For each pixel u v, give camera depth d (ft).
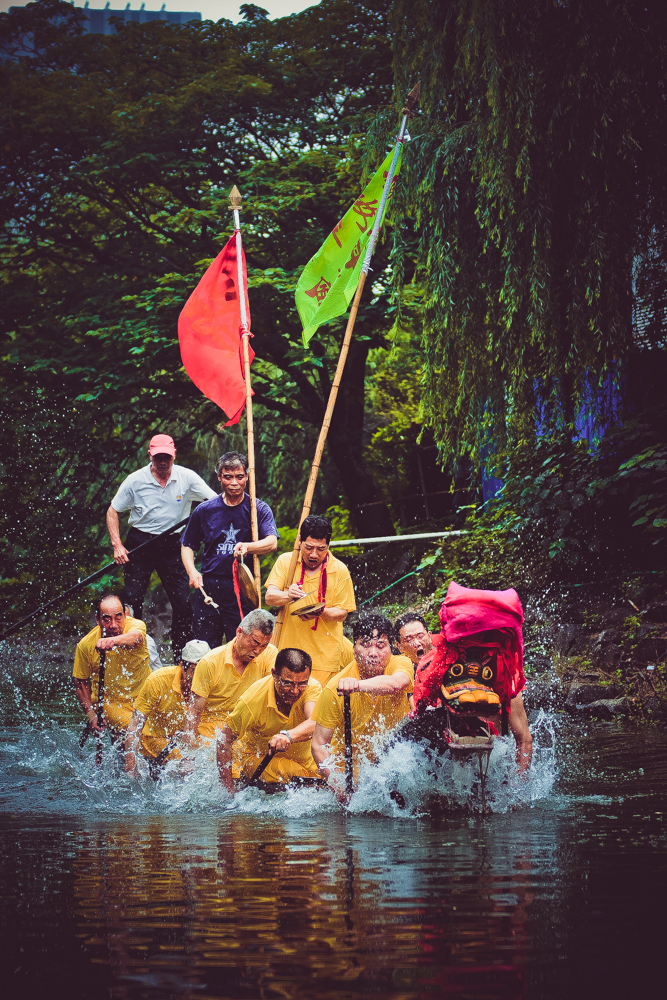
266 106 81.15
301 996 10.70
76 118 79.97
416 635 26.27
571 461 51.55
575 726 34.86
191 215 78.02
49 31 86.38
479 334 50.24
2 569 80.84
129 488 37.42
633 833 18.88
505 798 22.82
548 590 49.52
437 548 60.95
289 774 25.86
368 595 74.08
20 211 87.15
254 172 79.46
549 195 44.24
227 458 33.24
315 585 29.30
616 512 49.29
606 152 42.37
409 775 23.11
